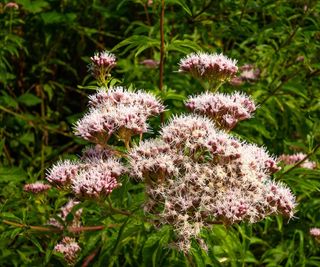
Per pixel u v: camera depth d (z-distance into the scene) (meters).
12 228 0.41
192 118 0.38
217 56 0.43
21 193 0.52
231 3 0.57
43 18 0.70
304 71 0.58
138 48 0.45
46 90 0.73
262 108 0.53
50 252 0.41
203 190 0.36
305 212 0.49
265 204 0.36
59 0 0.73
